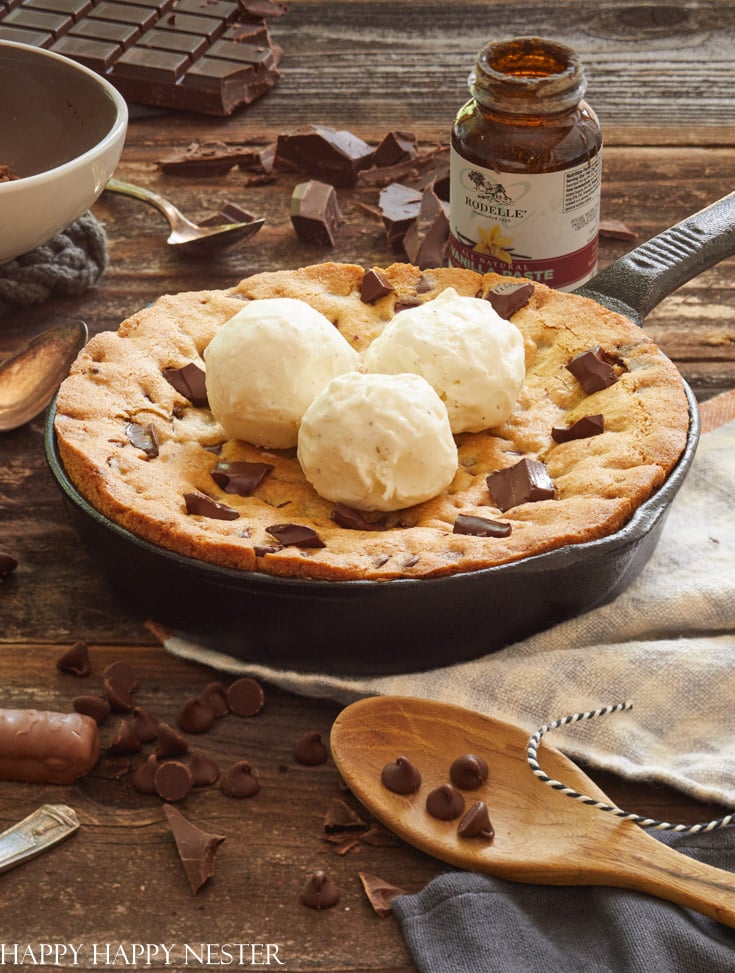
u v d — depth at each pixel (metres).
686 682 0.86
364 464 0.86
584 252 0.99
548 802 0.82
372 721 0.84
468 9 1.25
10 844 0.82
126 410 0.90
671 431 0.89
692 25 1.23
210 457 0.90
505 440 0.91
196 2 1.21
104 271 1.05
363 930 0.80
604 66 1.19
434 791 0.82
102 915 0.81
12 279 1.02
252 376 0.88
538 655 0.87
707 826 0.81
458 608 0.84
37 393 0.97
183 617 0.86
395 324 0.90
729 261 1.06
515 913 0.80
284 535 0.85
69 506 0.87
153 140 1.14
